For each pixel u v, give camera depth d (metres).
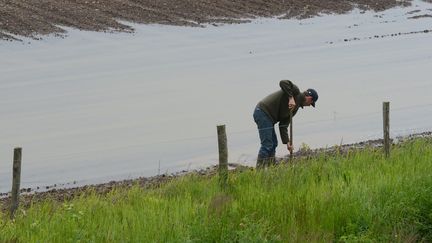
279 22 62.00
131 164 26.92
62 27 53.66
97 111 35.09
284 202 15.22
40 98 37.91
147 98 37.72
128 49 50.53
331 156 22.73
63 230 14.46
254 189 17.23
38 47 49.38
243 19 61.62
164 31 56.12
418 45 54.56
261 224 13.64
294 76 43.25
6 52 47.69
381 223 14.36
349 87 40.25
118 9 59.19
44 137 30.69
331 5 68.62
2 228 14.99
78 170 26.14
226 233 13.38
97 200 17.94
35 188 24.08
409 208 14.63
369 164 20.02
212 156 28.08
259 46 53.06
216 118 33.66
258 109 21.39
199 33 56.41
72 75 43.25
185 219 14.78
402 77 43.12
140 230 14.09
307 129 31.53
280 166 20.23
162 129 31.81
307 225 14.10
